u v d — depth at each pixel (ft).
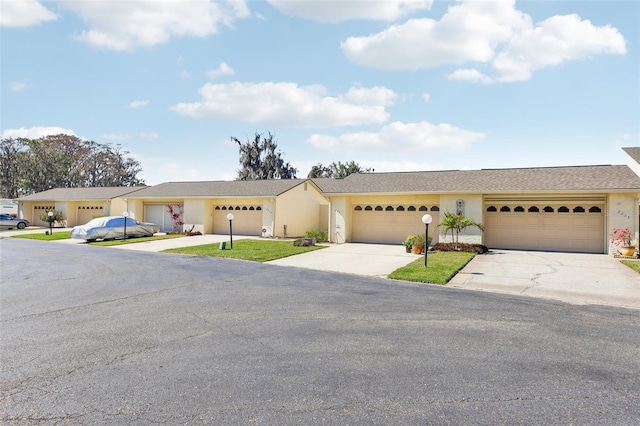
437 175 67.36
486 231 59.00
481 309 23.56
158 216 93.81
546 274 36.65
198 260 46.93
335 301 25.53
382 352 16.34
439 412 11.41
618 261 45.19
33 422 10.76
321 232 71.15
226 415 11.19
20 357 15.70
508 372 14.32
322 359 15.56
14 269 39.96
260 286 30.71
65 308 23.73
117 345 17.15
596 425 10.73
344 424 10.75
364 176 73.41
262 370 14.46
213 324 20.31
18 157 174.19
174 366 14.80
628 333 19.01
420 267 38.88
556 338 18.20
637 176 52.54
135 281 32.89
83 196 111.55
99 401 12.01
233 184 91.50
